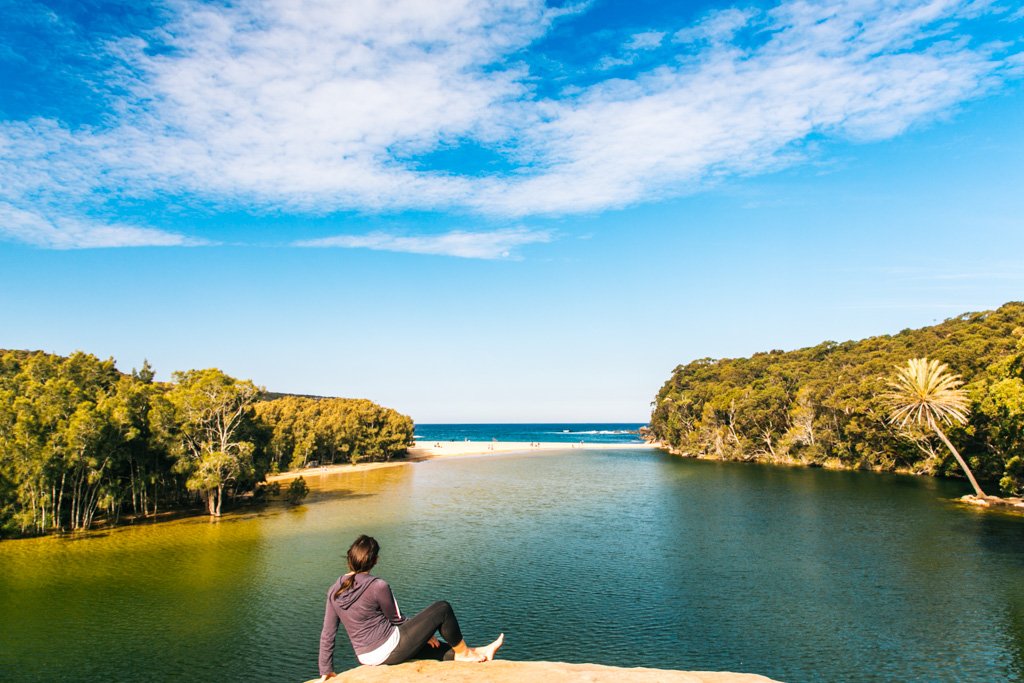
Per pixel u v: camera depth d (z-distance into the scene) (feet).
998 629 103.86
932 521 192.44
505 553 163.12
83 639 106.52
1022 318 348.38
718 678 24.93
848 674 89.20
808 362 530.27
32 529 197.77
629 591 128.67
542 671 25.23
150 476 228.43
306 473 410.31
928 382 233.96
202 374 246.27
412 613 116.16
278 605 123.85
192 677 91.97
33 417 196.95
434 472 411.34
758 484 305.73
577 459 533.96
